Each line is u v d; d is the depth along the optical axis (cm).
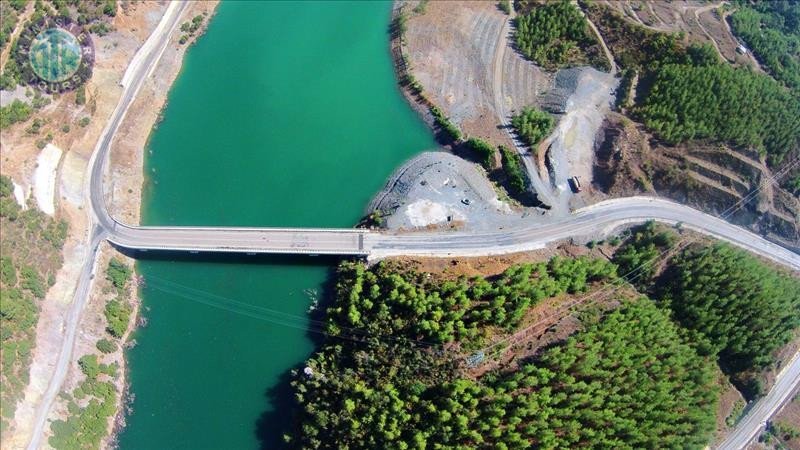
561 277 13088
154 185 14500
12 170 13075
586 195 14775
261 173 14775
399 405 11569
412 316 12544
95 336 12838
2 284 11919
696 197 14688
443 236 13925
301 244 13650
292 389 12838
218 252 13675
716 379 12744
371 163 15088
